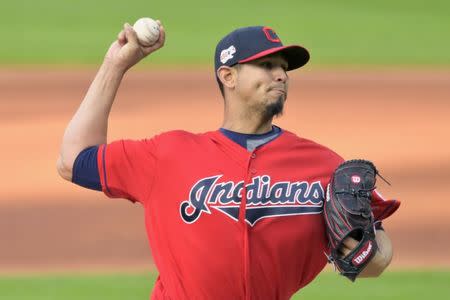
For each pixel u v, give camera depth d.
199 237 13.86
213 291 13.91
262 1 137.12
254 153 14.12
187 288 14.09
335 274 34.91
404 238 44.25
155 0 134.25
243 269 13.79
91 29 114.69
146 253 40.62
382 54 107.25
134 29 14.80
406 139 69.62
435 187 54.56
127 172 14.27
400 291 32.38
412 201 51.34
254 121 14.33
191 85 89.25
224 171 13.98
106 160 14.23
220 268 13.80
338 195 13.70
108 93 14.86
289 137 14.48
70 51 102.69
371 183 13.84
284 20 124.94
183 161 14.09
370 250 13.75
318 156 14.47
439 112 79.81
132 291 32.62
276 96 14.13
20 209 49.28
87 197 51.69
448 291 32.62
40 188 53.94
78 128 14.60
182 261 14.02
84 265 38.44
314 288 32.50
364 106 82.12
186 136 14.41
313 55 105.56
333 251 13.93
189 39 111.19
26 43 105.50
